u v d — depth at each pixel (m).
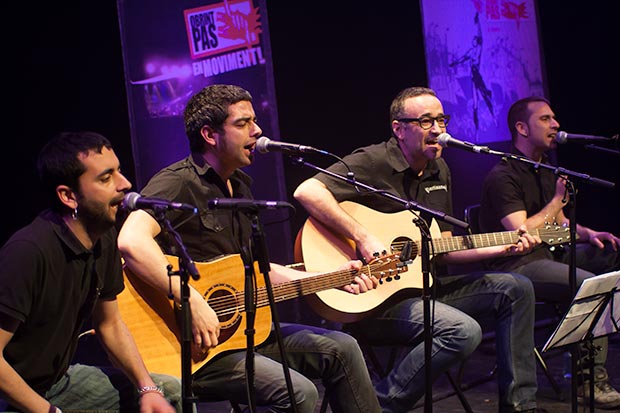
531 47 6.70
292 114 7.40
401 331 3.52
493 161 6.61
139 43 5.60
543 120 4.48
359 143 7.54
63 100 6.89
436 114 3.71
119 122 6.97
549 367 4.66
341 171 3.71
